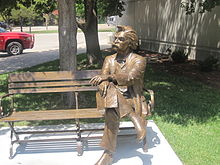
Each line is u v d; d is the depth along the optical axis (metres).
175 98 6.73
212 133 4.77
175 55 11.72
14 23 49.88
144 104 3.79
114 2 10.69
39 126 5.08
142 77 3.72
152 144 4.30
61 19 5.71
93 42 10.99
